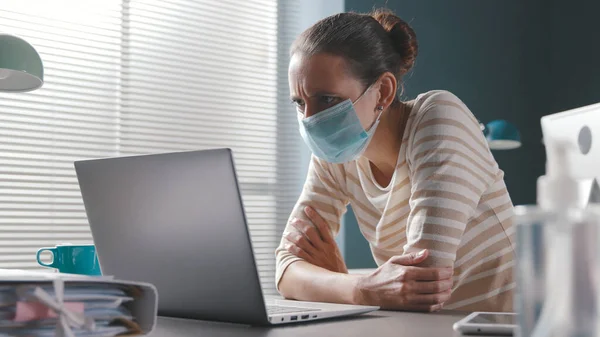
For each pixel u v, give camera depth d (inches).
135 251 40.3
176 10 148.5
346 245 151.7
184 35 150.4
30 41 130.8
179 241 37.5
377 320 41.3
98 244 42.9
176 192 36.6
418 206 52.4
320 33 57.4
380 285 49.5
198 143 150.5
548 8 200.4
